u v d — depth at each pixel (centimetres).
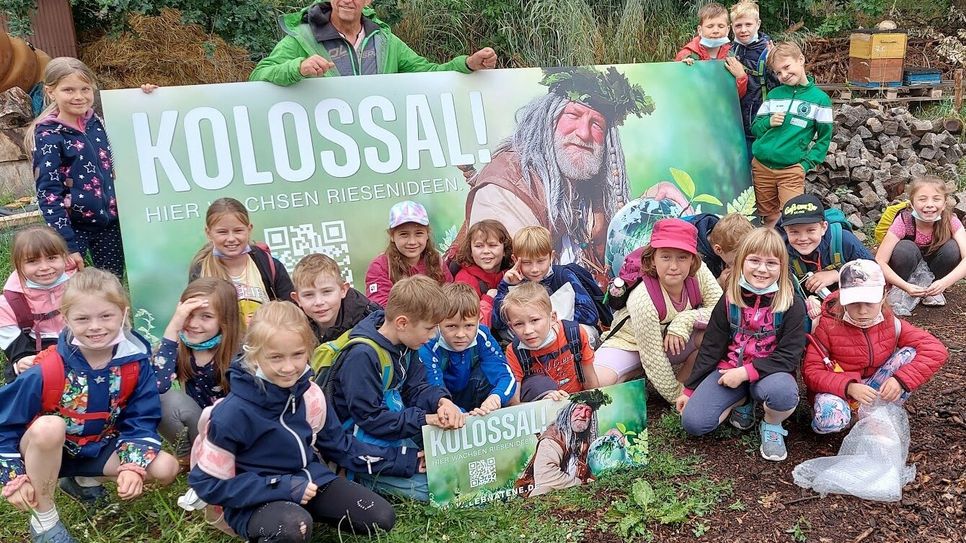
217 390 338
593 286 442
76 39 871
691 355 407
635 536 303
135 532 307
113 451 306
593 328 416
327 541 297
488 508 319
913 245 486
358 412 315
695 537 302
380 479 321
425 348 340
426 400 326
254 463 282
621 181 527
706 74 560
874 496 319
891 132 682
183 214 434
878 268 347
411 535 300
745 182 559
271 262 400
